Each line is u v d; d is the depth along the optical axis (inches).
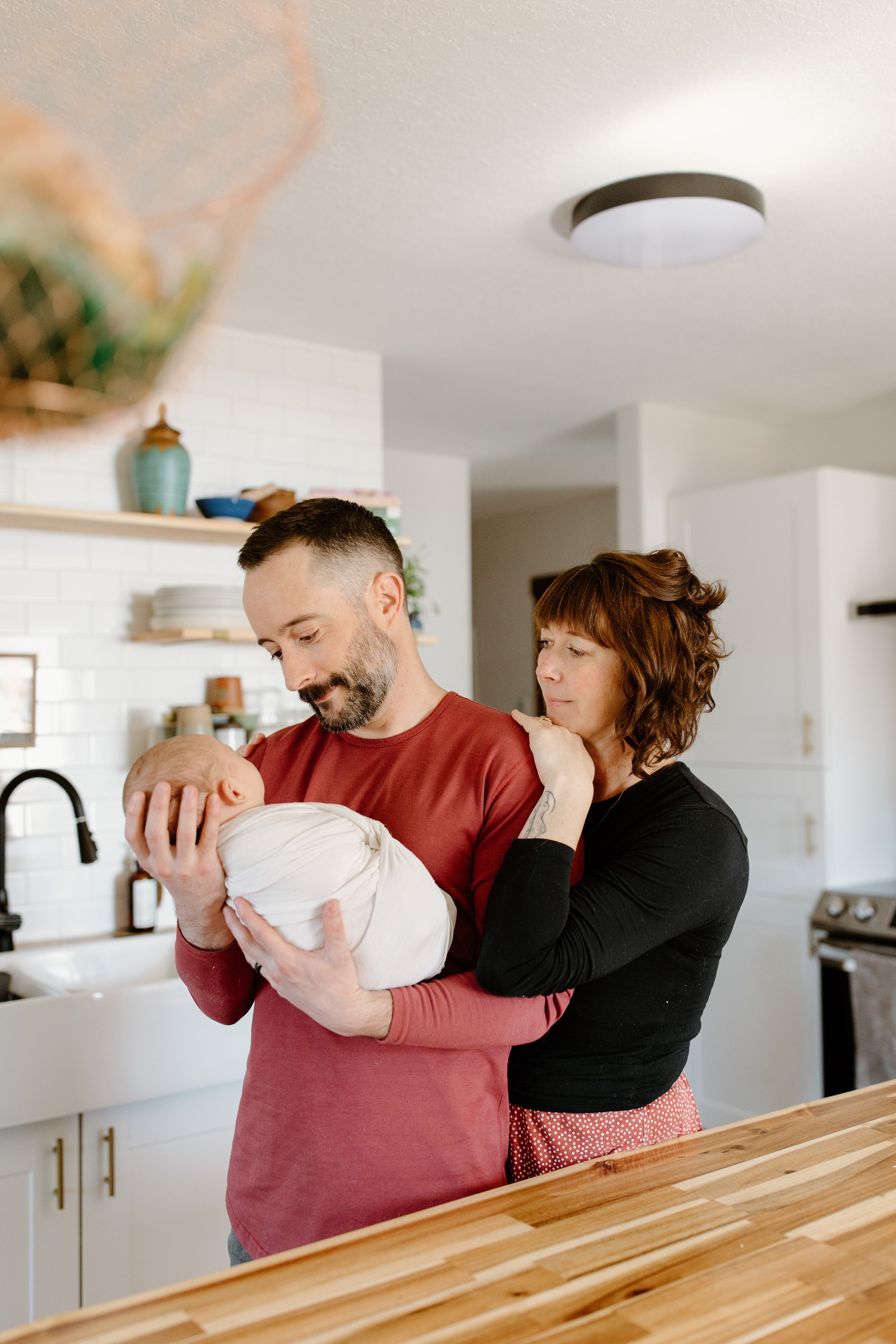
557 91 77.0
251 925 42.8
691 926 49.2
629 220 92.0
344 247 102.9
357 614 47.2
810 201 95.3
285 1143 47.0
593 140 84.0
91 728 113.2
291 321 123.0
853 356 139.6
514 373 145.4
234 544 122.3
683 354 137.6
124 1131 87.3
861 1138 47.1
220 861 43.8
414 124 80.7
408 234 100.3
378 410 135.4
